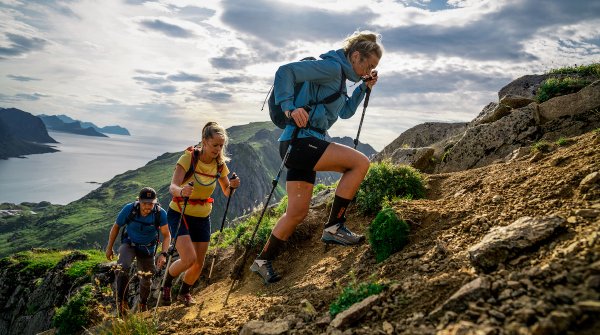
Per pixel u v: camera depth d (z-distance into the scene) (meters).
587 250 2.76
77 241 183.00
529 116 9.50
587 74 12.09
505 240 3.29
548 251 3.07
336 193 4.85
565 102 9.09
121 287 7.12
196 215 5.99
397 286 3.45
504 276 2.96
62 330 8.29
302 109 4.37
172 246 5.42
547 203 4.14
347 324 3.17
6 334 15.73
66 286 13.09
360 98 5.40
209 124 5.76
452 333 2.47
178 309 6.12
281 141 4.85
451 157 10.46
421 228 5.00
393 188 7.03
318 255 6.63
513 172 5.95
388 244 4.81
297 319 3.72
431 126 14.62
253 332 3.57
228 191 6.13
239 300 5.77
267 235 7.89
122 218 7.31
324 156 4.62
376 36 4.97
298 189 4.88
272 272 5.25
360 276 4.66
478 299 2.73
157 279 8.93
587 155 4.92
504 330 2.30
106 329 5.12
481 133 10.06
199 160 5.77
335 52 4.83
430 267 3.85
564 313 2.20
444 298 3.08
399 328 2.86
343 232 5.00
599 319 2.11
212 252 9.24
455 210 5.07
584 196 3.85
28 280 16.80
